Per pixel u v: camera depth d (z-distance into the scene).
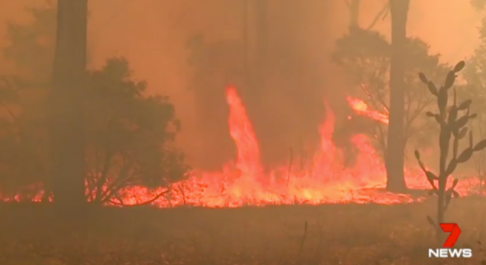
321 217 28.50
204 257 19.36
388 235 23.39
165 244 21.59
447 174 20.53
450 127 20.25
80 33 27.25
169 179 28.84
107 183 28.64
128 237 22.73
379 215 28.78
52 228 23.66
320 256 19.22
